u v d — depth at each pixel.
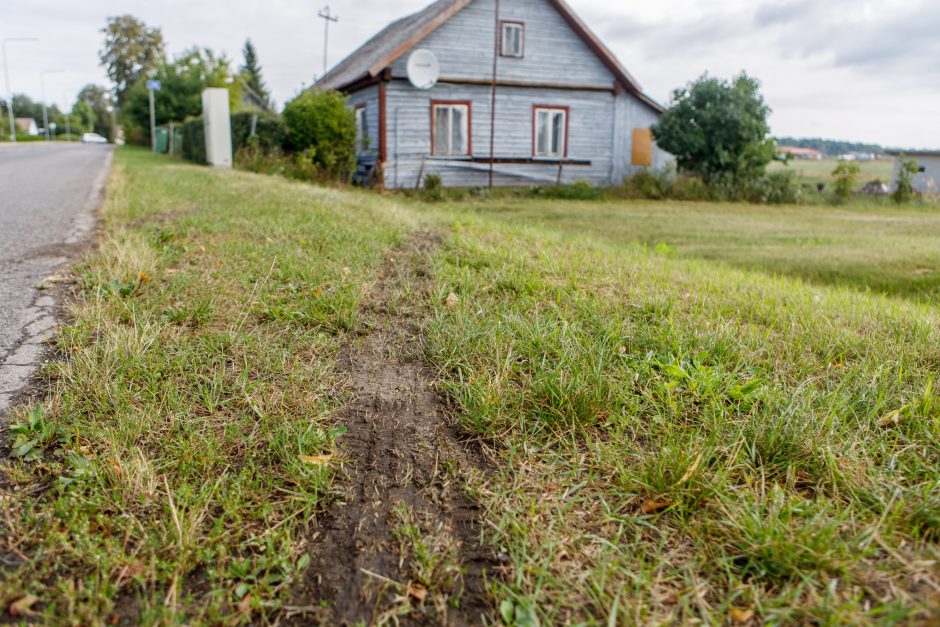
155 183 9.55
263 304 3.16
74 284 3.67
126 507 1.68
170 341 2.69
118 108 71.88
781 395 2.26
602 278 3.94
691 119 18.47
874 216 15.09
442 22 16.77
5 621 1.34
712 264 6.33
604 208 14.62
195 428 2.06
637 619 1.35
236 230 5.03
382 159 16.88
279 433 2.03
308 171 14.97
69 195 9.01
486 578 1.51
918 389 2.38
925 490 1.71
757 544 1.53
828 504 1.67
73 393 2.23
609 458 1.92
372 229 5.26
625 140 19.77
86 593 1.40
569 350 2.60
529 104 18.39
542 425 2.13
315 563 1.55
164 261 3.92
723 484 1.76
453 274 3.83
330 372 2.53
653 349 2.73
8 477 1.81
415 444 2.05
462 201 15.43
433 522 1.69
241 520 1.66
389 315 3.18
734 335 2.94
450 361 2.58
